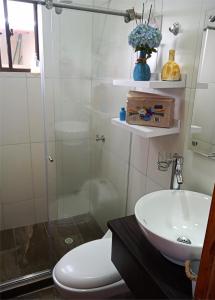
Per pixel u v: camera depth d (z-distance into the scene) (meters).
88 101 2.24
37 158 2.25
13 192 2.25
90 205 2.47
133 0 1.61
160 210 1.16
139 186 1.75
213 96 1.08
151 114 1.37
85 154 2.36
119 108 1.83
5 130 2.07
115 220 1.18
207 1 1.06
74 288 1.23
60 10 1.88
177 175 1.23
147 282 0.88
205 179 1.18
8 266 1.87
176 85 1.23
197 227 1.10
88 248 1.45
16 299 1.64
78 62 2.10
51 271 1.80
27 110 2.09
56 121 2.16
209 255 0.61
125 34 1.67
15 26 1.92
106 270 1.29
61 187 2.34
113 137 2.01
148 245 1.01
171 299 0.78
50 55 1.98
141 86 1.25
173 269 0.89
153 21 1.43
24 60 2.01
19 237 2.21
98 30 1.99
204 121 1.14
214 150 1.10
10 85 1.98
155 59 1.46
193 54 1.17
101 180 2.30
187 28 1.19
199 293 0.66
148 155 1.60
